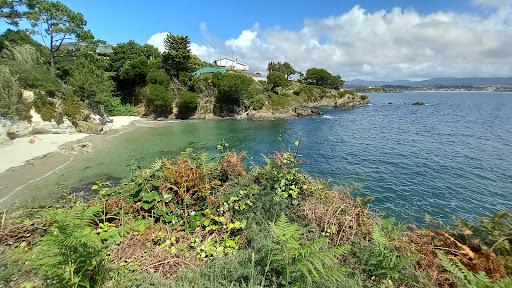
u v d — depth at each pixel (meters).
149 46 71.56
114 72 60.94
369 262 4.20
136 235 4.95
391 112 65.38
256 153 24.84
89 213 3.71
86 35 44.16
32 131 26.86
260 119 51.19
